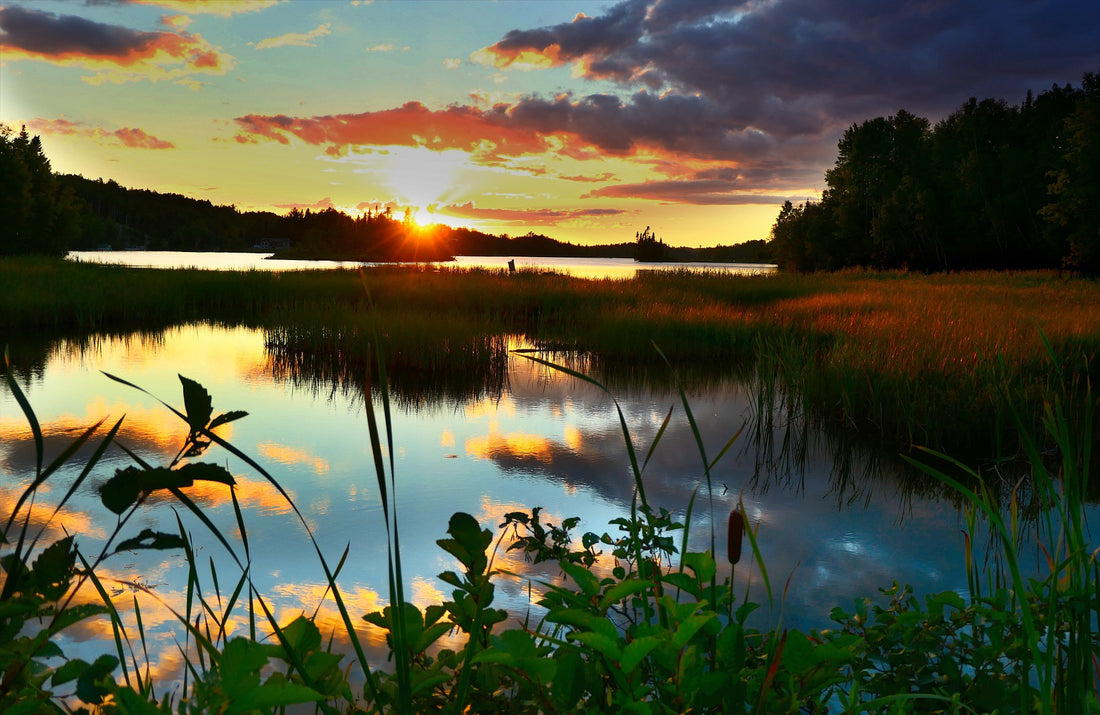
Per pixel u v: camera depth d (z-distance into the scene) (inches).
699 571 49.5
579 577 53.0
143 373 444.5
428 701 51.8
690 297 848.3
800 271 2320.4
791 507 212.4
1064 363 363.6
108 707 39.5
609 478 240.2
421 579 152.3
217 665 40.6
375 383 436.5
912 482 240.5
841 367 376.2
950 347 390.0
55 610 38.2
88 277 932.0
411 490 221.9
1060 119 1822.1
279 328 580.4
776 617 133.3
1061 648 64.3
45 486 214.5
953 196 1907.0
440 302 841.5
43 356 508.1
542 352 564.7
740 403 386.3
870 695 83.1
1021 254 1807.3
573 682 43.7
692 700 43.3
